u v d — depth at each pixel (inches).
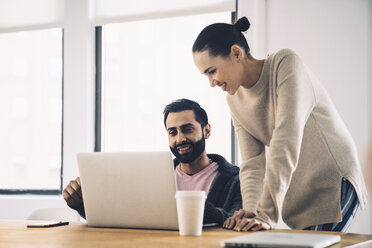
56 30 155.5
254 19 128.3
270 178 54.2
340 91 120.6
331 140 64.3
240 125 70.9
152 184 52.2
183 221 47.1
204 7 136.7
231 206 83.7
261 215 53.6
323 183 64.7
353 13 120.5
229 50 63.6
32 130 367.2
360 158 117.0
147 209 52.8
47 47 272.7
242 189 66.5
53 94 338.6
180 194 47.2
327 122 64.4
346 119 119.7
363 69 119.0
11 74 194.2
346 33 120.9
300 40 124.5
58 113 151.1
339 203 63.9
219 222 57.1
